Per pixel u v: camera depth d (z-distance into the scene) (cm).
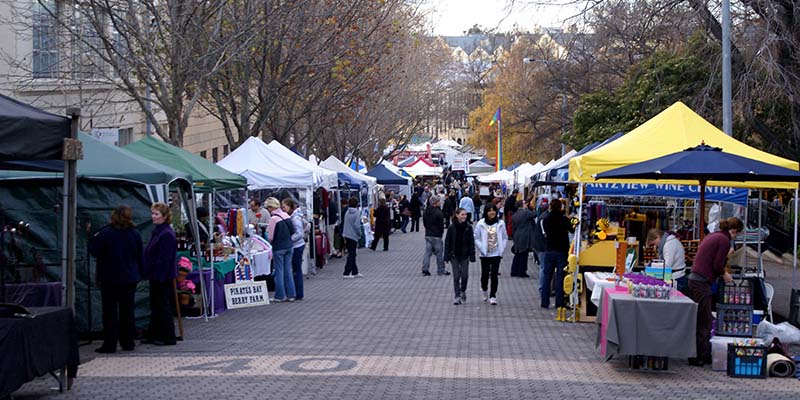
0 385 791
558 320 1520
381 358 1143
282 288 1798
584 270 1519
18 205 1287
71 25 2108
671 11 2280
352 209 2358
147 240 1345
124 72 2077
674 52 2836
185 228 1612
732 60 2280
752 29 2205
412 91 5078
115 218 1181
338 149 4531
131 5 1998
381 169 4462
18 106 914
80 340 1309
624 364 1110
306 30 2605
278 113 3131
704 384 993
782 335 1198
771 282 2167
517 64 6109
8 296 1152
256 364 1098
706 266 1091
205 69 2150
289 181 2228
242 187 1819
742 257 1482
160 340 1256
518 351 1212
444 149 8244
